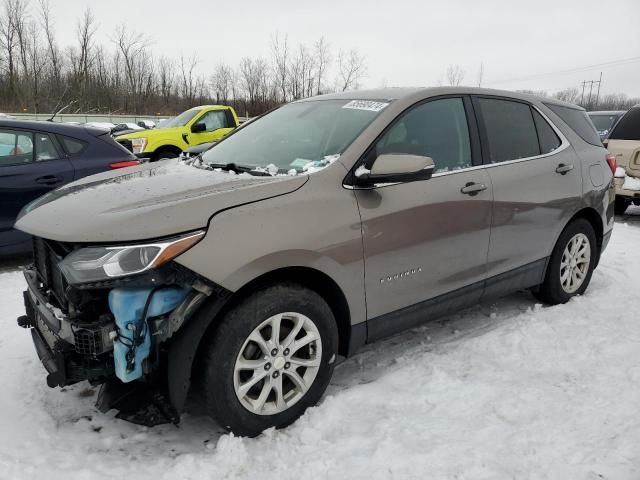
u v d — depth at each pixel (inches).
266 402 102.3
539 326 147.9
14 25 1775.3
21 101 1696.6
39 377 121.8
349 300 108.8
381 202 111.6
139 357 90.3
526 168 145.8
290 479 89.4
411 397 113.2
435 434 100.2
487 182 133.4
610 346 135.8
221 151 138.9
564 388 116.3
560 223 156.8
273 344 99.5
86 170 218.1
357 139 114.4
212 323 94.9
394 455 93.4
